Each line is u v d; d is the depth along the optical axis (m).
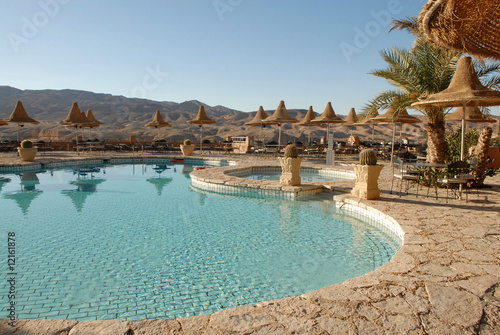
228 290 3.70
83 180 11.97
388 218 5.82
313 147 22.69
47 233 5.68
